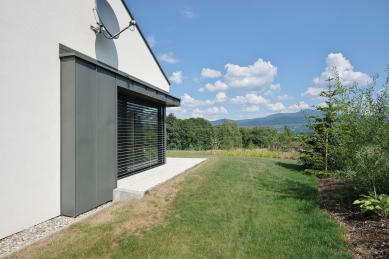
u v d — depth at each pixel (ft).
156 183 23.85
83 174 17.48
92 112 18.56
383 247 11.65
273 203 20.11
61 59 17.15
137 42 30.66
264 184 26.91
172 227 15.38
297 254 12.04
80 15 19.93
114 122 21.49
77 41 19.52
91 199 18.26
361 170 17.81
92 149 18.48
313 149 35.17
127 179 25.88
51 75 16.37
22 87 14.42
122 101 27.48
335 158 24.53
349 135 20.02
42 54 15.78
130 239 13.65
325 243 13.05
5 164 13.48
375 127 17.40
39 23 15.64
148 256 12.00
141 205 18.81
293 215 17.34
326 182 28.43
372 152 17.46
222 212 18.02
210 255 12.17
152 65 34.88
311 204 19.56
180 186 24.29
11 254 11.71
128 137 28.63
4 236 13.41
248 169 36.19
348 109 20.34
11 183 13.79
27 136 14.70
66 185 16.90
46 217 15.96
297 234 14.25
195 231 14.87
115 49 25.70
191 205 19.30
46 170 15.96
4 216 13.43
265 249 12.66
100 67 19.61
